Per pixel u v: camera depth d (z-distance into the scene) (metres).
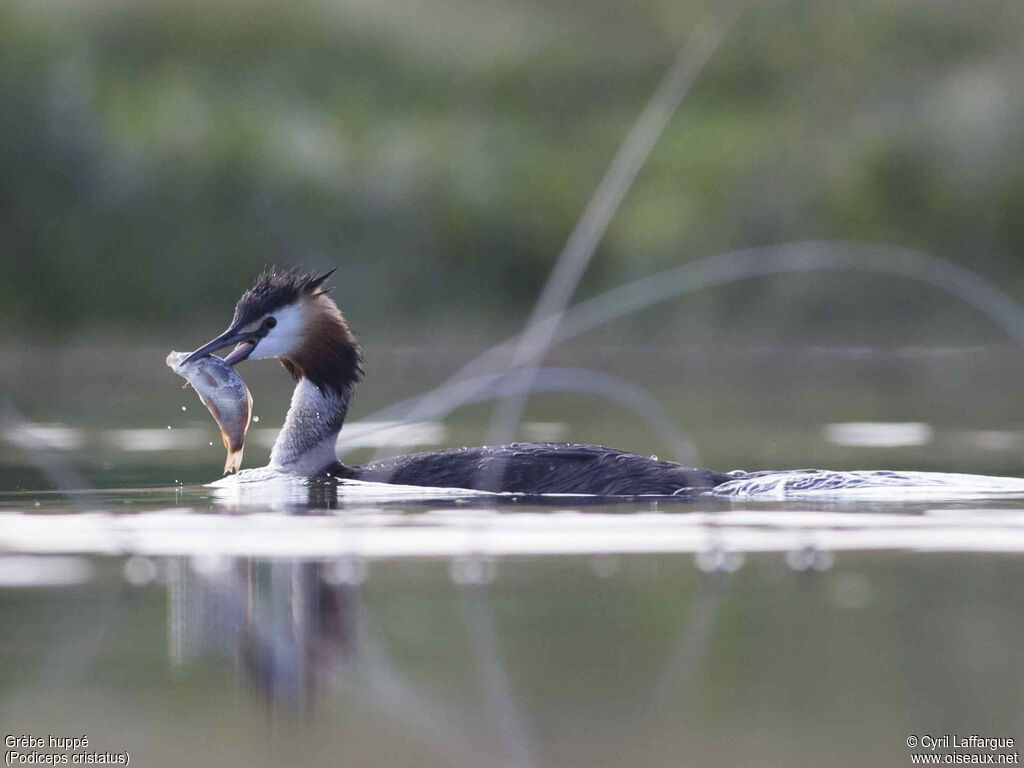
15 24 38.75
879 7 44.44
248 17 43.94
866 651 8.70
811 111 42.66
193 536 12.06
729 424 22.20
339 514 13.05
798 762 7.02
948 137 39.72
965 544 11.57
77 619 9.42
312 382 16.16
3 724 7.55
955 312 37.56
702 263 38.91
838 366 33.75
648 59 46.22
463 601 9.89
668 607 9.70
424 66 44.94
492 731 7.43
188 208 37.50
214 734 7.46
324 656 8.64
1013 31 43.09
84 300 36.28
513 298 39.03
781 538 11.84
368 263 38.28
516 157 41.91
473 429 22.56
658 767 6.95
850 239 38.66
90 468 17.17
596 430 22.06
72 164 37.22
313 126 41.22
